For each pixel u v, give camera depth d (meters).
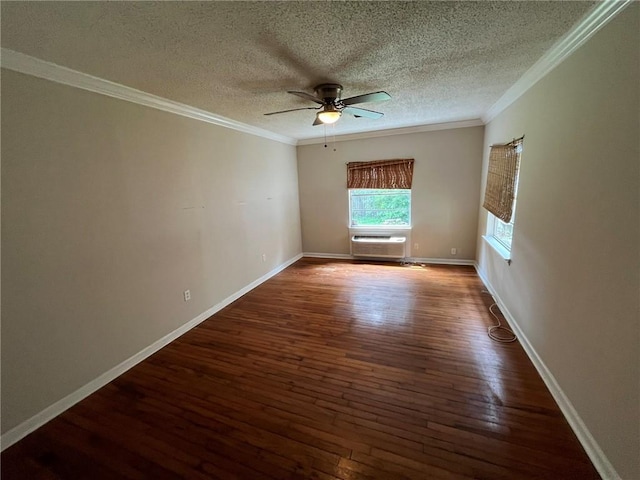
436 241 5.05
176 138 2.94
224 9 1.40
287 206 5.31
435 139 4.71
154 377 2.35
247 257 4.15
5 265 1.73
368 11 1.47
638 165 1.23
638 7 1.23
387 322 3.08
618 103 1.36
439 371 2.26
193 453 1.66
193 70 2.11
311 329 3.02
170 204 2.88
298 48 1.85
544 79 2.18
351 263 5.37
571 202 1.77
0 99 1.69
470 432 1.71
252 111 3.25
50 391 1.96
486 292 3.74
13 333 1.78
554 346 1.96
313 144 5.47
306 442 1.70
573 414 1.70
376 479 1.47
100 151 2.24
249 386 2.20
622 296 1.32
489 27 1.66
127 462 1.62
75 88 2.06
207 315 3.39
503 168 3.15
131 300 2.50
